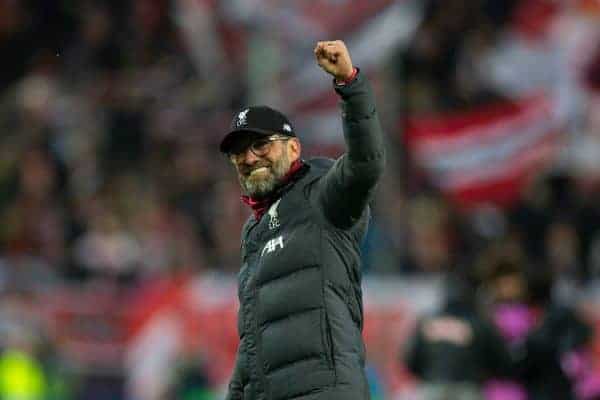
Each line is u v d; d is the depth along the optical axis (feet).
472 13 193.77
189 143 192.44
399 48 180.65
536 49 188.65
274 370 70.85
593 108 182.80
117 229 173.06
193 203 183.83
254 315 71.92
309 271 71.15
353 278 72.02
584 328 119.03
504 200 170.91
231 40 191.93
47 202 187.62
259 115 72.18
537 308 123.44
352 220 71.56
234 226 175.94
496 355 120.37
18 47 212.43
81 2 210.59
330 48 69.21
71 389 157.38
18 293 160.56
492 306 124.47
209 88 195.42
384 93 178.40
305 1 176.86
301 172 73.05
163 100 198.49
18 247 179.93
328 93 173.78
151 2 202.80
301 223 71.72
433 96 187.62
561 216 171.73
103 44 206.59
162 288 158.71
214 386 155.74
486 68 191.01
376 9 176.04
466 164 171.22
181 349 157.17
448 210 170.91
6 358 156.15
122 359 158.10
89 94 202.49
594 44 185.78
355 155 69.92
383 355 152.46
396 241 168.96
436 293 151.84
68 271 167.02
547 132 173.27
